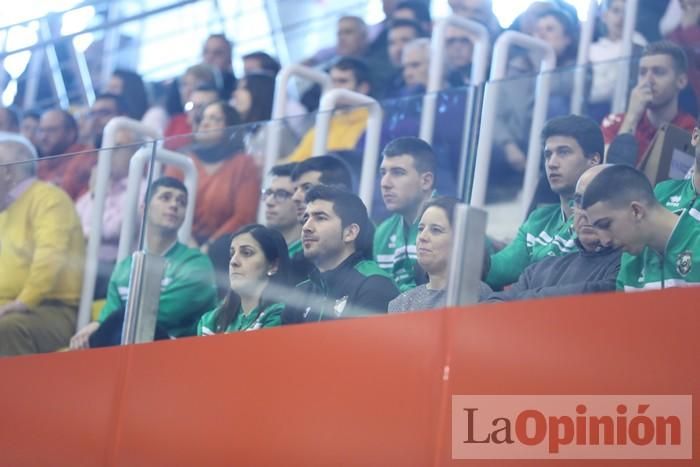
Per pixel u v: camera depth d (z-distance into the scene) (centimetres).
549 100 702
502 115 715
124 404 848
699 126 668
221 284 820
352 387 744
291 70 1243
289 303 786
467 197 720
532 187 699
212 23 1655
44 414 890
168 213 853
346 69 1312
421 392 714
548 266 689
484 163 717
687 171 664
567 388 664
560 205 691
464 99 729
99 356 872
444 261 723
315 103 1415
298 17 1608
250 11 1636
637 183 673
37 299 910
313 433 753
